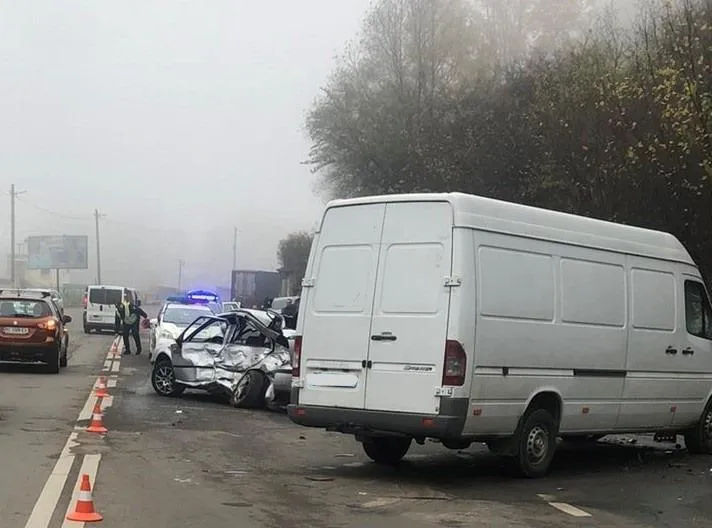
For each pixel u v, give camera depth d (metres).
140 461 9.45
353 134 34.94
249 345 15.38
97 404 12.94
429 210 8.98
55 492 7.78
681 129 14.58
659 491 9.10
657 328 11.10
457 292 8.62
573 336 9.80
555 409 9.70
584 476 9.91
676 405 11.41
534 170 21.55
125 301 27.06
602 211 17.17
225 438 11.47
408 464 10.28
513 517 7.54
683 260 11.75
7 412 13.05
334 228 9.65
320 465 9.88
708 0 15.27
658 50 16.28
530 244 9.41
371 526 7.00
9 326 19.14
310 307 9.63
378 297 9.12
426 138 29.05
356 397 9.09
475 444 12.19
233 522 6.92
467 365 8.57
